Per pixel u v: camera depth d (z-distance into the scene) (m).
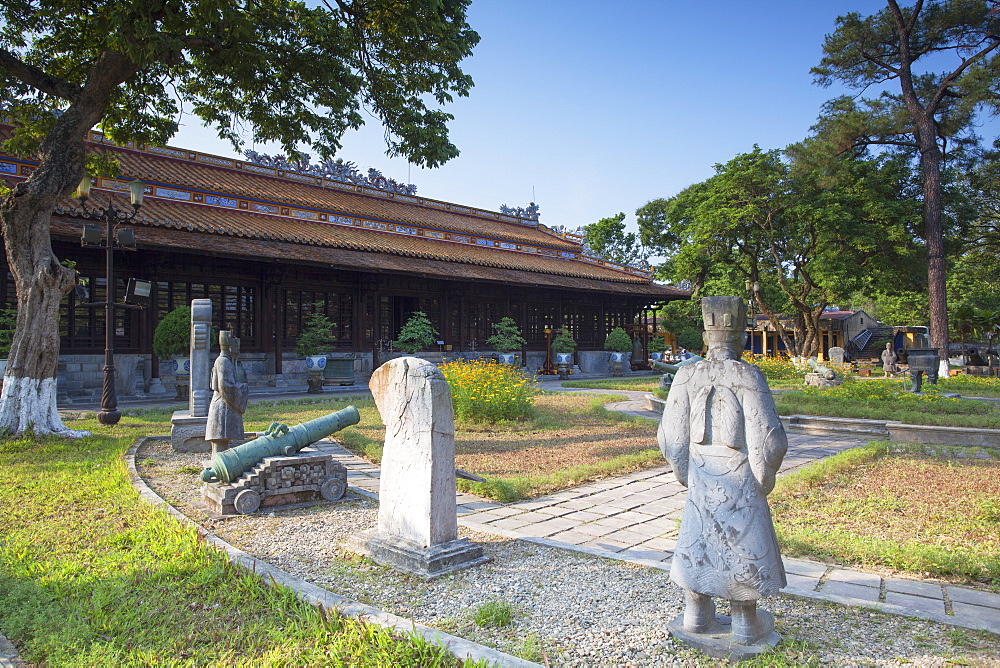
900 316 59.25
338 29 13.41
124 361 20.48
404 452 5.52
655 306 44.28
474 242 35.81
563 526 6.66
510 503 7.68
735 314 3.86
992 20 31.75
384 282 28.83
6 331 17.08
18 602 4.30
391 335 29.69
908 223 35.59
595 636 3.88
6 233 11.95
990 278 45.44
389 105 14.82
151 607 4.26
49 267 12.00
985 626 3.97
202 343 11.80
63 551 5.39
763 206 36.41
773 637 3.76
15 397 11.51
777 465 3.57
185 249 19.42
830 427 13.87
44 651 3.65
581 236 42.66
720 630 3.83
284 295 25.27
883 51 35.47
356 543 5.70
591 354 37.38
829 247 35.81
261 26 13.16
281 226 26.44
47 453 10.15
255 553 5.60
